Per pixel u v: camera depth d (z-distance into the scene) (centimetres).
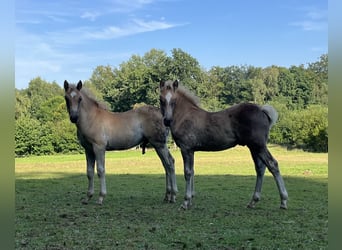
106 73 9069
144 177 1625
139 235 621
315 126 3888
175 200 957
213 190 1177
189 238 599
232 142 820
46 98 6762
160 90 853
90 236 617
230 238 596
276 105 5094
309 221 713
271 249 541
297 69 7288
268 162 812
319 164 2220
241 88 7200
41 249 547
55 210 845
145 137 957
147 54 8312
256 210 827
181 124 846
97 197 1053
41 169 2227
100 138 915
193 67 6438
